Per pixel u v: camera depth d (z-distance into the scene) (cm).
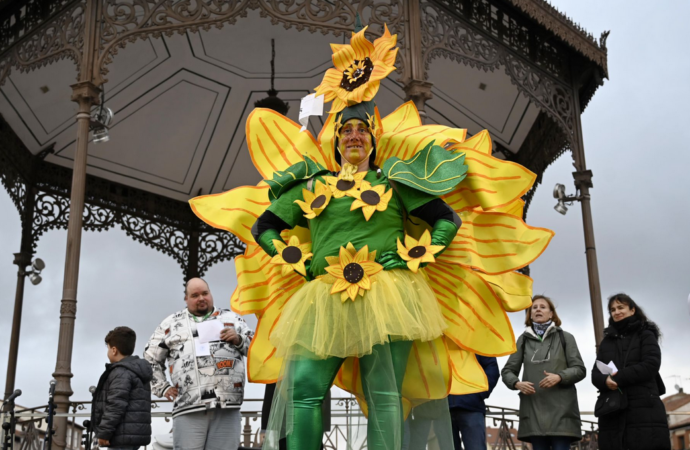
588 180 1157
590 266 1105
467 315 324
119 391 534
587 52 1152
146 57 1285
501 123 1405
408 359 308
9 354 1304
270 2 993
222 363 548
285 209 318
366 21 1055
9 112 1296
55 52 1004
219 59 1342
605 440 556
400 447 276
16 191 1365
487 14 1101
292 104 1504
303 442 279
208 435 544
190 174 1576
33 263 1367
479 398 583
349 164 315
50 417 665
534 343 612
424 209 308
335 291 289
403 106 374
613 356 564
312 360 289
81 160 922
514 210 345
